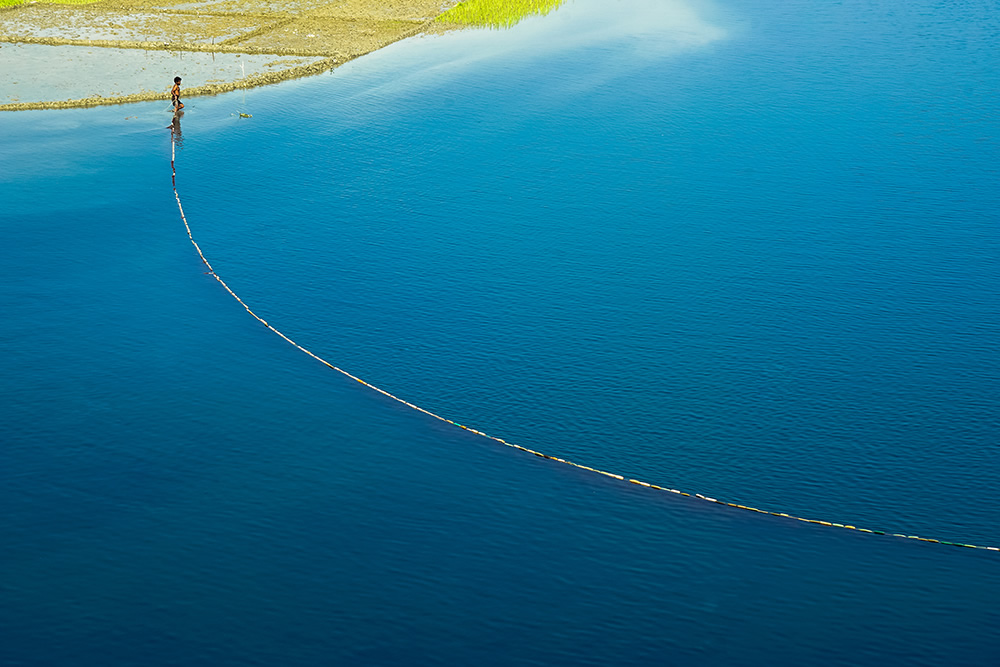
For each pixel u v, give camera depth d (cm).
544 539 1420
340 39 4025
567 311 2016
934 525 1441
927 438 1631
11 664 1207
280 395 1748
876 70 3603
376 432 1650
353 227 2383
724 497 1498
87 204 2486
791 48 3894
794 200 2512
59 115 3142
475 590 1329
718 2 4744
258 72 3572
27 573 1347
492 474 1551
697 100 3266
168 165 2744
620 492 1509
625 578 1349
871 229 2356
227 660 1216
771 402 1727
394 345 1905
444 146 2881
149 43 3934
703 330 1948
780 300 2053
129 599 1306
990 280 2127
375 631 1261
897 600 1312
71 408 1700
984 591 1324
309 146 2884
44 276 2139
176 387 1769
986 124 3030
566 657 1225
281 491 1510
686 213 2445
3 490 1502
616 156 2792
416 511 1472
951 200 2506
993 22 4316
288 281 2138
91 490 1508
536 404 1727
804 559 1380
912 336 1928
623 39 4041
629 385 1777
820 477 1541
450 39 4078
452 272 2169
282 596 1313
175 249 2275
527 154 2816
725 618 1285
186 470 1554
